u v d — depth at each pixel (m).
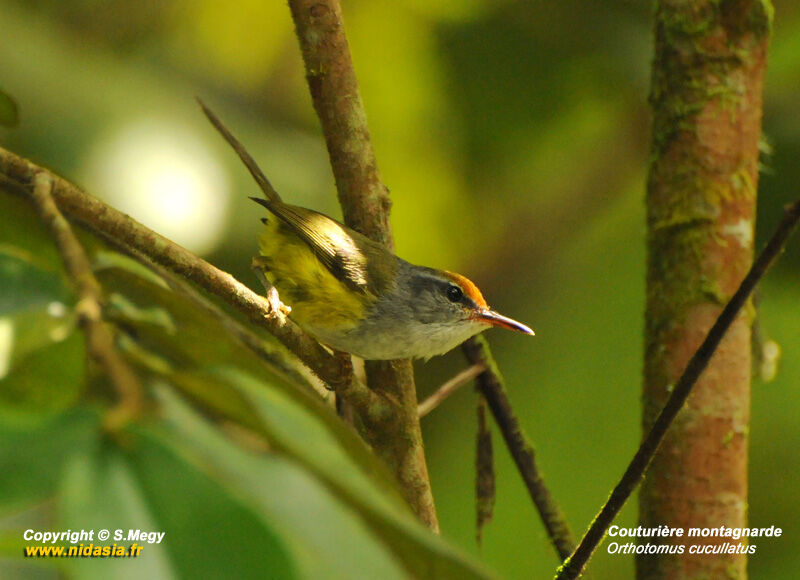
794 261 9.41
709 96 6.45
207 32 13.05
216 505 2.04
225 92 12.95
